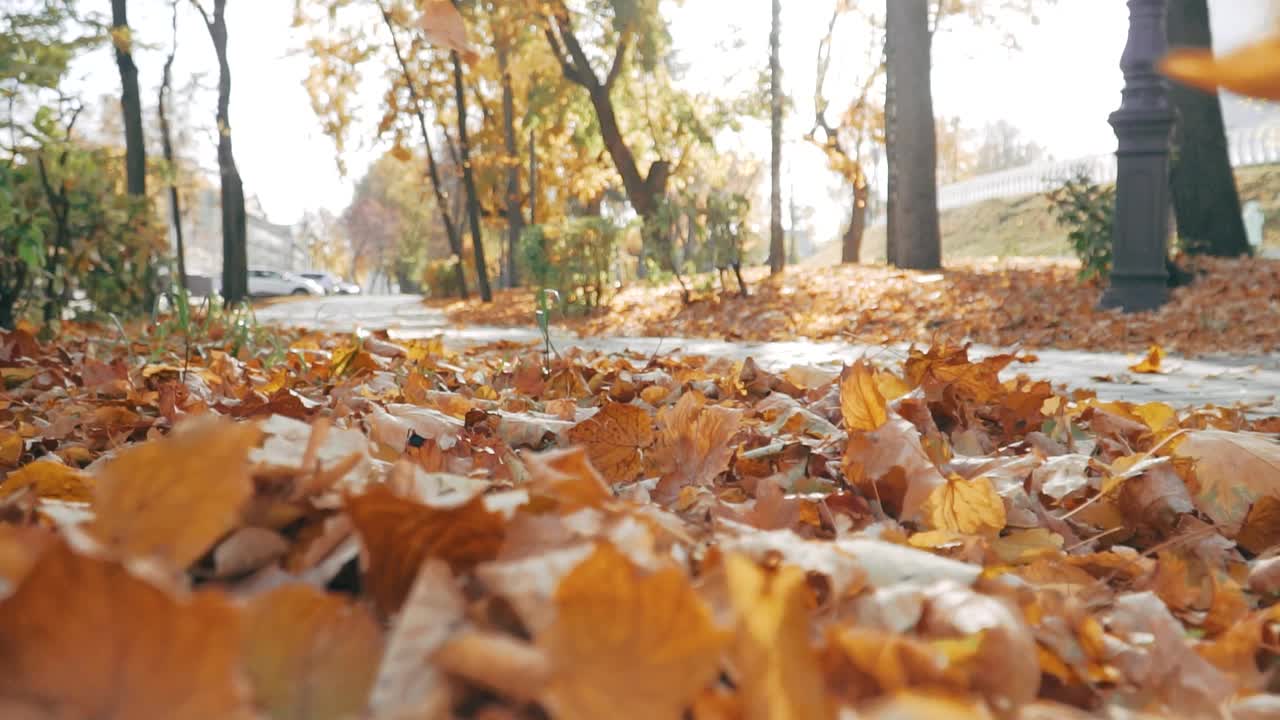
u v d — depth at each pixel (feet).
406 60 87.35
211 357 17.74
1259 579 6.60
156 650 2.08
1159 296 42.19
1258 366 27.89
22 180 34.19
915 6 66.59
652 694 2.44
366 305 101.24
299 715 2.65
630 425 9.09
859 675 3.29
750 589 2.62
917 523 7.55
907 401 10.18
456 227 182.80
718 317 54.08
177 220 79.92
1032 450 9.99
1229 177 57.82
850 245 119.96
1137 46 41.70
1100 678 4.39
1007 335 41.16
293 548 4.06
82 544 3.08
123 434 9.98
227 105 89.51
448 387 15.93
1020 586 4.82
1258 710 4.00
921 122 67.51
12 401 12.88
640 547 3.58
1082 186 50.42
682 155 111.86
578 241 65.10
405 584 3.61
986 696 3.60
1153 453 8.79
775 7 82.28
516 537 3.56
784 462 9.10
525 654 2.54
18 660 2.11
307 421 10.00
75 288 38.68
